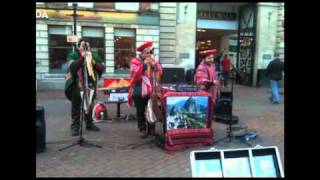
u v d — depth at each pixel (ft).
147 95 23.94
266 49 69.82
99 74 26.35
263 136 26.09
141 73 24.11
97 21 59.21
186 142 22.48
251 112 36.88
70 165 19.25
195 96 22.56
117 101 31.45
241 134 25.88
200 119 22.82
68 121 30.89
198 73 24.48
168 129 22.18
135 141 24.29
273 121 31.81
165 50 64.18
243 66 72.84
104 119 31.37
